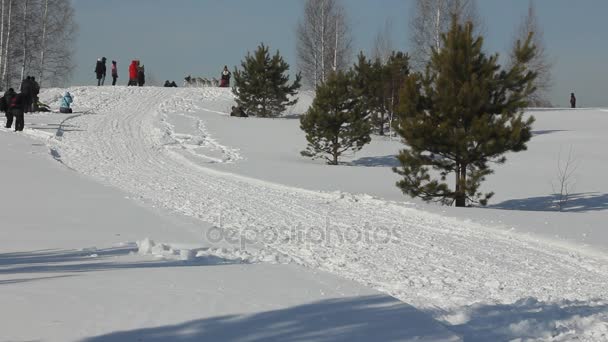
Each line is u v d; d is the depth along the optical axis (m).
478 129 17.83
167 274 7.13
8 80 50.78
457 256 10.70
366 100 39.66
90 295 5.93
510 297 7.90
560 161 28.44
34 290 6.07
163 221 12.70
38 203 14.40
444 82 18.53
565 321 6.52
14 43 50.59
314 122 29.19
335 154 29.56
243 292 6.30
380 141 36.50
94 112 42.22
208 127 38.56
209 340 4.75
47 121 36.50
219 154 30.45
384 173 25.80
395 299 6.19
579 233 12.63
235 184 22.08
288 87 46.12
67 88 51.34
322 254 10.53
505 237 12.73
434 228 13.85
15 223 11.32
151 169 25.91
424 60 47.66
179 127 37.84
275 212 15.96
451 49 18.70
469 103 18.08
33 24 52.00
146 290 6.22
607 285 8.87
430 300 7.61
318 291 6.46
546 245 11.90
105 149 30.67
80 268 7.43
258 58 45.47
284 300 6.01
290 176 23.98
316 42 57.19
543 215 15.18
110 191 17.55
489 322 6.41
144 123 39.03
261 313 5.51
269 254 9.73
